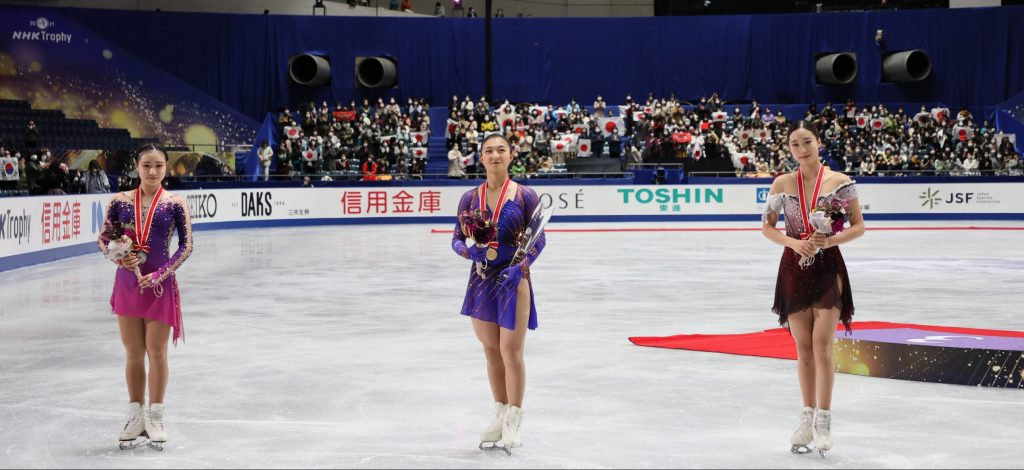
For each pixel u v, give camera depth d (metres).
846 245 26.03
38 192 27.86
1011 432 7.23
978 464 6.41
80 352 10.73
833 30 47.22
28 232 20.78
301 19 45.38
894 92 47.25
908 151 41.19
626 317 13.08
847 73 47.41
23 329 12.33
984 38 46.72
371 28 46.12
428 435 7.20
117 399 8.46
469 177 39.31
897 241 27.55
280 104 45.31
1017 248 24.86
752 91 47.69
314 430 7.35
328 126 41.03
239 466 6.42
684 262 21.20
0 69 37.38
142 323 6.88
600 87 47.53
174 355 10.45
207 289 16.53
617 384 8.90
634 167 39.94
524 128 40.84
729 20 47.38
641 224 37.66
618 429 7.33
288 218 37.12
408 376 9.33
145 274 6.85
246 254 23.77
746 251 24.19
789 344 10.77
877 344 9.31
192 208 32.62
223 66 44.12
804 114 45.75
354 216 38.22
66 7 40.69
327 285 17.08
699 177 39.53
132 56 40.41
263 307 14.27
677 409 7.96
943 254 23.09
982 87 46.91
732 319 12.86
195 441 7.05
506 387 6.87
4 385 9.03
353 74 46.12
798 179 6.70
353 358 10.26
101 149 37.19
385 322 12.79
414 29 46.56
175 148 39.19
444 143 42.88
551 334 11.71
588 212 39.16
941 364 8.98
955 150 41.22
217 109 42.81
